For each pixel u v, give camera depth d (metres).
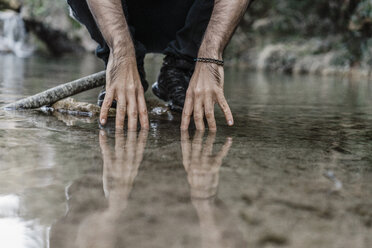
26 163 0.74
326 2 7.99
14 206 0.52
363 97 2.79
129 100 1.20
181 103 1.66
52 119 1.33
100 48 1.63
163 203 0.54
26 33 9.47
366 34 6.95
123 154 0.83
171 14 1.75
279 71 7.51
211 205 0.53
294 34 8.54
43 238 0.43
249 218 0.49
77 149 0.87
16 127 1.14
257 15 9.20
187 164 0.76
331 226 0.48
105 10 1.24
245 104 2.14
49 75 3.58
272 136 1.17
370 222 0.50
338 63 6.95
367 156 0.92
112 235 0.44
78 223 0.47
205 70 1.25
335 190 0.63
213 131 1.22
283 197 0.58
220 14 1.30
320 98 2.64
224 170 0.72
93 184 0.62
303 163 0.82
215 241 0.42
